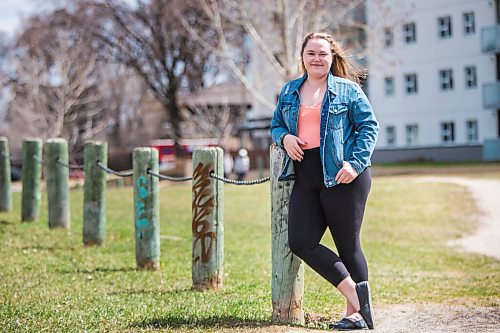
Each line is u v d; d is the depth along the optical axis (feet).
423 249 50.14
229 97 231.09
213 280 29.66
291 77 109.50
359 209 21.49
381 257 45.09
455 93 169.89
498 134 163.73
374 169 133.59
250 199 82.74
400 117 180.34
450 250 49.80
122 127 206.28
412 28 176.45
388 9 120.98
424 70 175.01
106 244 43.42
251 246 46.85
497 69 162.91
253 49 143.54
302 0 111.96
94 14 177.47
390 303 28.40
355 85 21.77
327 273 21.59
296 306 23.40
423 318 25.17
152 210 34.88
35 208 53.21
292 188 22.77
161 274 33.76
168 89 187.01
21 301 27.32
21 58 170.50
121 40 181.27
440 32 171.94
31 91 166.71
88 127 181.57
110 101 188.44
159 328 22.52
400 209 72.64
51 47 170.50
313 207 21.71
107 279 32.40
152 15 178.81
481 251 49.57
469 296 30.22
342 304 27.58
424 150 175.73
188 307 25.84
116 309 25.68
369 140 21.25
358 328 21.84
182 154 189.26
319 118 21.57
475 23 165.68
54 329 22.66
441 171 120.06
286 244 23.12
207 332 21.71
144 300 27.35
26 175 53.01
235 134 211.20
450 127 171.94
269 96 197.98
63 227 48.91
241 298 27.78
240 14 121.19
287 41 110.01
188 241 47.57
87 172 42.16
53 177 48.55
